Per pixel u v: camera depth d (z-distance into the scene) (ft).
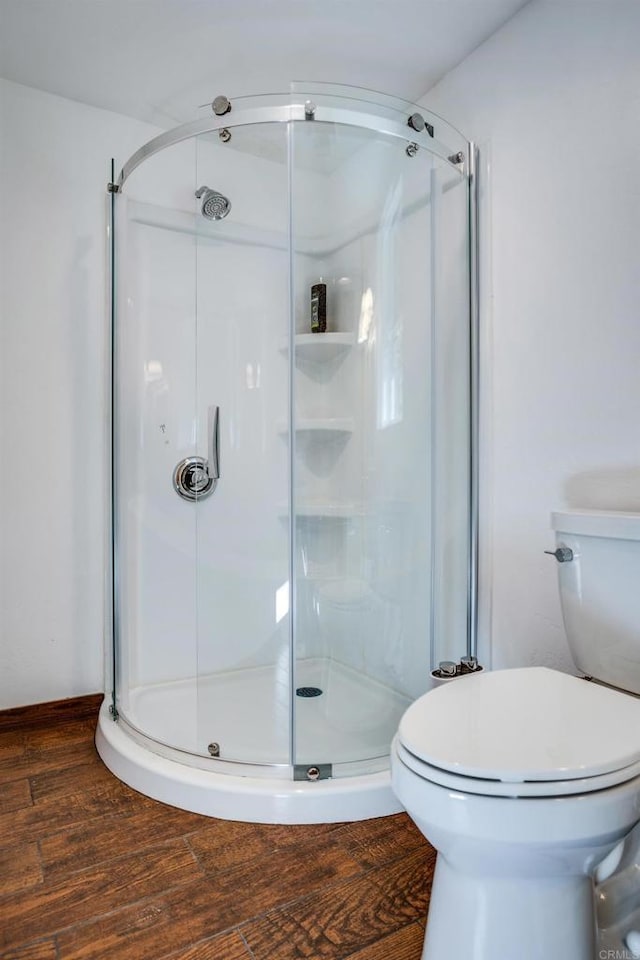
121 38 5.63
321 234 6.46
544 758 2.63
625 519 3.76
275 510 6.72
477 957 2.77
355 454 6.32
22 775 5.27
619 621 3.84
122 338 6.40
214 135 5.95
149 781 4.88
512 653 5.53
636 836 3.63
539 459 5.27
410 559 6.04
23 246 6.34
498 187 5.65
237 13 5.32
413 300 6.11
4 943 3.31
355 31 5.59
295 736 5.13
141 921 3.48
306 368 6.47
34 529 6.45
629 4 4.48
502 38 5.58
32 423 6.41
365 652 5.94
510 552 5.56
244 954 3.24
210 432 6.89
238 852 4.14
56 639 6.57
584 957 2.81
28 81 6.27
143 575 6.64
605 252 4.68
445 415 5.94
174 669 6.81
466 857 2.72
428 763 2.71
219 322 6.89
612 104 4.62
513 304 5.51
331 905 3.62
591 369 4.81
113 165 6.28
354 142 5.90
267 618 6.38
